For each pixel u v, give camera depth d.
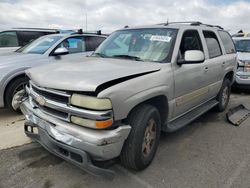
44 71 3.27
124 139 2.80
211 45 5.10
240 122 5.27
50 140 2.92
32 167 3.32
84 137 2.61
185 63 3.68
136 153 3.03
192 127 4.99
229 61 5.75
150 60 3.68
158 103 3.59
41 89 2.98
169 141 4.29
